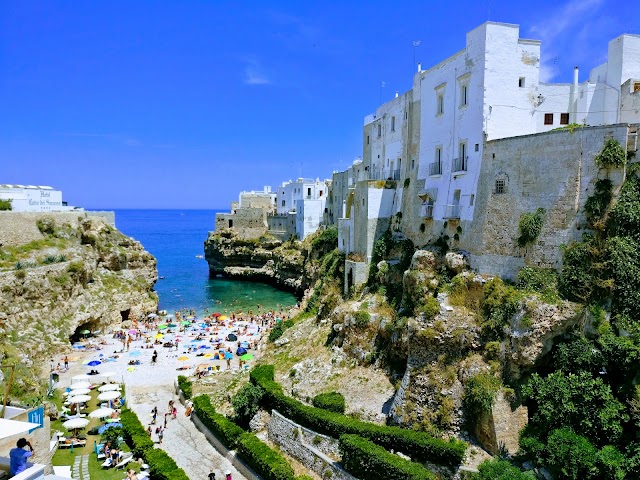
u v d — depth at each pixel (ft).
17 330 189.37
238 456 118.11
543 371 95.86
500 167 118.21
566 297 96.73
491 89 124.88
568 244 100.83
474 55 129.29
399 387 118.83
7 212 230.27
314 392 132.87
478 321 108.68
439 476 94.38
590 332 92.48
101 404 155.22
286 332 189.98
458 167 135.44
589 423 80.59
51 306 208.54
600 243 95.20
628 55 124.88
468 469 91.56
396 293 149.69
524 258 108.68
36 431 92.99
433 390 106.83
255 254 420.77
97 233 270.26
